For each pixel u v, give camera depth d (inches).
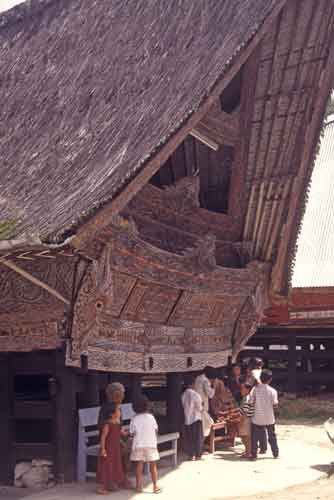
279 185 535.2
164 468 432.8
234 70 392.8
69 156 406.3
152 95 421.4
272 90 508.4
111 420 362.6
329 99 514.6
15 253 335.6
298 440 570.6
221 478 402.9
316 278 847.7
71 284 374.0
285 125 517.3
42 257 356.8
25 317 391.2
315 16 481.7
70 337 378.0
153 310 457.7
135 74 459.2
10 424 395.2
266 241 559.5
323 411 745.6
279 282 573.9
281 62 500.4
